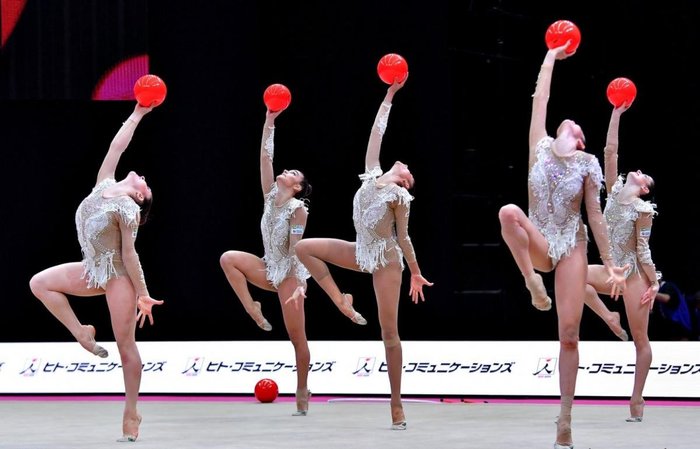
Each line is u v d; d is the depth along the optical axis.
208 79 23.70
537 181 12.88
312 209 24.17
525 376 19.70
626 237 16.50
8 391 20.86
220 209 23.94
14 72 22.80
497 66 24.02
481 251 24.02
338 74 23.81
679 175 23.41
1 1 22.78
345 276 25.14
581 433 14.55
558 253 12.72
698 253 23.30
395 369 15.34
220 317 24.33
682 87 23.25
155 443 13.66
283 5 23.83
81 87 22.81
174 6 23.66
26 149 24.09
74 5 22.73
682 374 19.11
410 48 23.62
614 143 16.56
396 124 23.91
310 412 17.75
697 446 13.13
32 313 24.42
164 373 20.86
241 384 20.61
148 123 24.00
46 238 24.25
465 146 24.05
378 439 13.95
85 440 14.02
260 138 23.84
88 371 20.83
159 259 24.22
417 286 15.75
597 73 23.70
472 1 23.67
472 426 15.48
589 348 19.61
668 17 23.25
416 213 23.97
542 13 23.94
